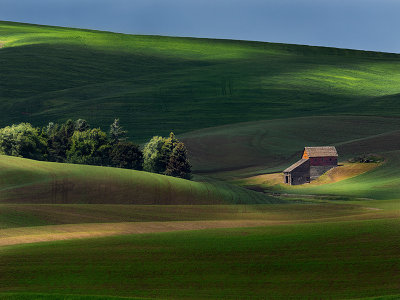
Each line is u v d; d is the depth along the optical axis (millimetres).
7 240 115250
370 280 81938
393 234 106938
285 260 91938
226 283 80750
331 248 98562
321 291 77438
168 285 79500
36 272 85000
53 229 131000
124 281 81125
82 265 89062
